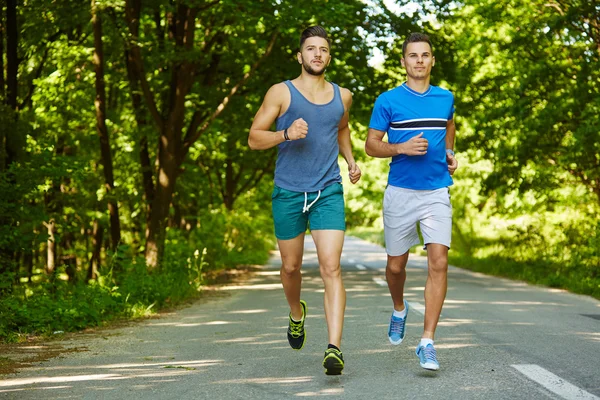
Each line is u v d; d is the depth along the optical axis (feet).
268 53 53.67
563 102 55.42
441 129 18.08
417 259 85.81
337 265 17.29
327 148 17.37
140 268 41.11
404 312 19.62
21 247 39.93
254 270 73.20
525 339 22.75
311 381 16.60
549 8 57.57
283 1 47.19
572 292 44.19
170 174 55.26
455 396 14.80
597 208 62.13
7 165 41.42
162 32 57.57
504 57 66.08
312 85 17.30
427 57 17.95
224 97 59.11
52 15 53.88
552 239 65.05
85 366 19.24
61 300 29.84
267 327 26.96
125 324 29.66
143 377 17.46
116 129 64.69
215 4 53.01
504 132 61.41
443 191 18.12
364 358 19.58
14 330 26.94
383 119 18.24
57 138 62.59
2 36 45.88
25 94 64.34
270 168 107.14
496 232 80.94
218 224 81.66
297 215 17.57
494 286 47.88
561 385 15.75
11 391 15.96
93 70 59.98
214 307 36.04
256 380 16.83
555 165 60.39
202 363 19.35
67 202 61.82
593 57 55.21
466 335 23.66
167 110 61.11
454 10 66.90
